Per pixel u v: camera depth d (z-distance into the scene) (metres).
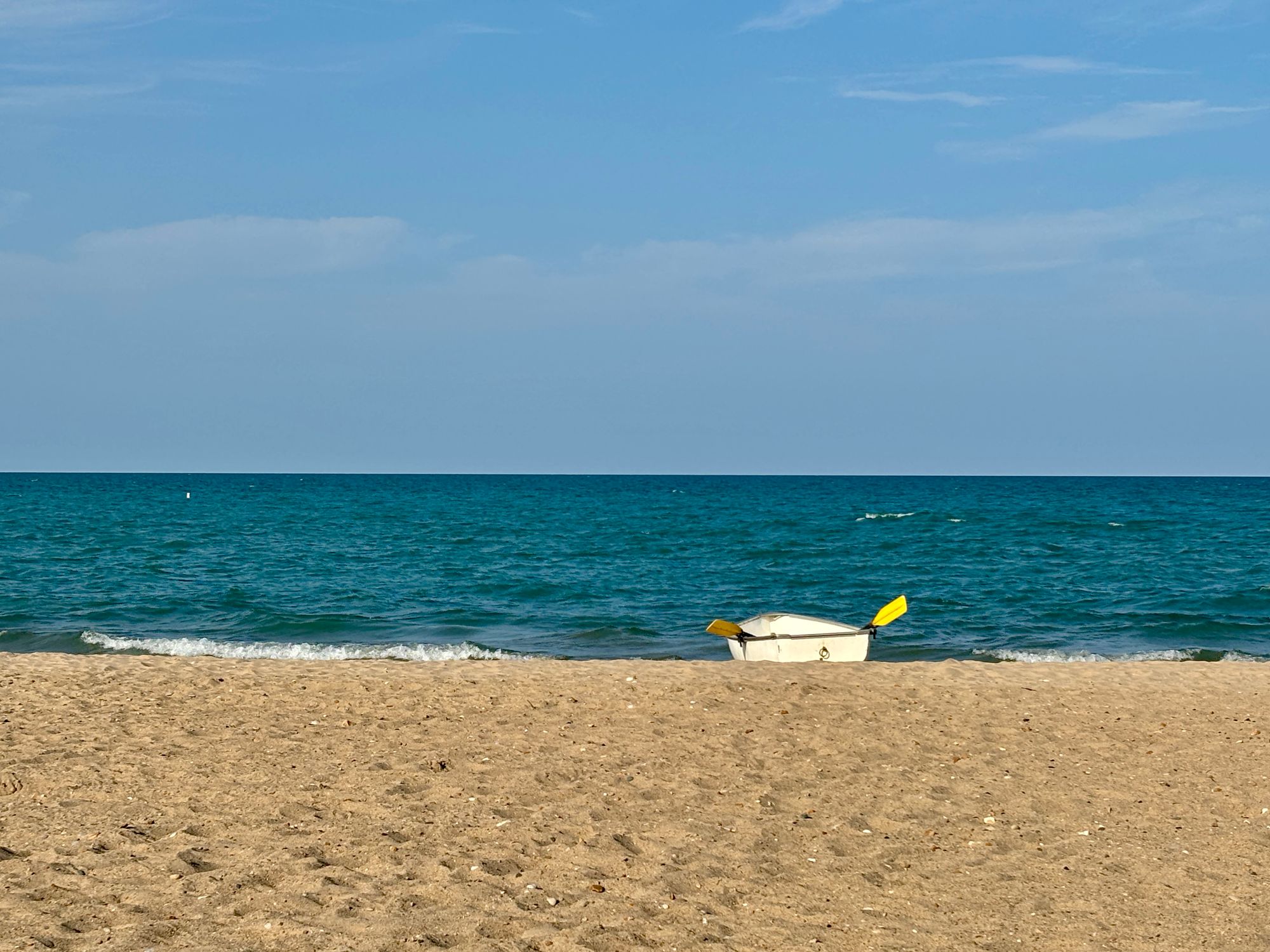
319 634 20.39
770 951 5.55
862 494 104.81
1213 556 35.38
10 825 7.15
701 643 19.86
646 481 182.12
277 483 147.62
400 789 8.25
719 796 8.31
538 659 17.69
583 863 6.73
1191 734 10.82
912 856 7.11
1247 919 6.10
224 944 5.31
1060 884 6.62
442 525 52.59
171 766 8.75
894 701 12.36
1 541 38.94
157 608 22.58
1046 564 32.84
